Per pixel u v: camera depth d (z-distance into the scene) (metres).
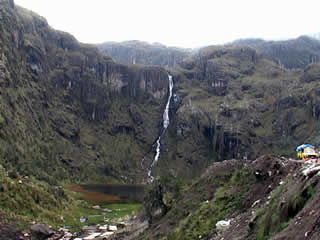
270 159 40.25
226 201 41.50
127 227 73.44
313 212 18.09
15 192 75.38
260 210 27.08
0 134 184.38
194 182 60.22
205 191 51.41
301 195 20.77
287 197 22.64
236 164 52.00
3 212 62.25
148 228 61.16
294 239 17.89
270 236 21.66
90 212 107.69
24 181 89.38
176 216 52.47
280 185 29.59
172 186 64.50
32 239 58.78
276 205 23.80
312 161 29.05
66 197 109.75
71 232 73.44
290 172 34.16
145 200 75.12
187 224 43.53
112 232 74.81
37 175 155.38
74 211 98.19
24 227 61.25
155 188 67.44
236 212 37.44
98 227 82.50
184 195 57.47
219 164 55.91
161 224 55.28
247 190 40.44
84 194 169.12
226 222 35.25
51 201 87.75
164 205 61.47
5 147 169.50
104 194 180.75
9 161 142.88
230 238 29.41
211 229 37.03
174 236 43.50
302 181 22.44
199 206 47.91
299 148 37.59
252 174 42.34
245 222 30.17
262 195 35.72
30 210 73.06
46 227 65.56
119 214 109.00
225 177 50.81
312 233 16.72
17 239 55.78
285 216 21.34
